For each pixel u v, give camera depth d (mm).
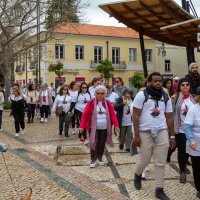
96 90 9008
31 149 11789
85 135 12773
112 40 50938
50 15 30453
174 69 51688
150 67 51562
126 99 10680
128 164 9391
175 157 10039
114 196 6680
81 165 9344
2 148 5754
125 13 12680
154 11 12383
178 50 51438
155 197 6652
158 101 6629
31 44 31625
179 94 7805
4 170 8742
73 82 14742
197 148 6273
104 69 44562
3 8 29516
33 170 8742
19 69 54344
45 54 42344
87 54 49375
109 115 9133
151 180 7812
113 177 8125
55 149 11734
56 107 14859
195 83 8406
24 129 15922
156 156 6648
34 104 20062
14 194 6836
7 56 31875
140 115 6684
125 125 10781
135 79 44031
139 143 6672
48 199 6512
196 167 6398
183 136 7586
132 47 52219
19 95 14930
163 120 6684
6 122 21000
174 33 12508
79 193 6852
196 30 12125
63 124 15648
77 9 30922
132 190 7113
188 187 7309
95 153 9078
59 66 43469
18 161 9789
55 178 7977
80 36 48688
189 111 6273
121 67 51312
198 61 38125
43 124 19438
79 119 13641
